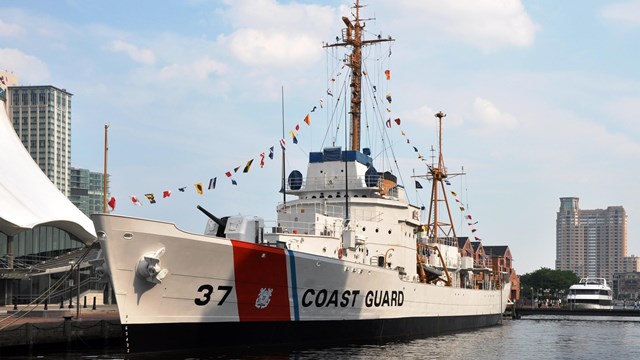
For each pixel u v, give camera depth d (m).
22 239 63.94
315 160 50.12
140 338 32.00
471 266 65.06
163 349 32.78
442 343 45.91
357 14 52.41
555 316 105.19
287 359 34.00
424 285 50.31
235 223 37.78
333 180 49.00
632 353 44.66
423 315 50.53
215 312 34.34
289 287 37.16
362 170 49.72
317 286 38.62
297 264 37.06
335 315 40.44
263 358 33.88
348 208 47.28
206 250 32.91
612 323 83.75
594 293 121.69
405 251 50.69
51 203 66.44
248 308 35.56
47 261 63.12
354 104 51.81
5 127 72.44
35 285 60.50
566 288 163.38
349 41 51.94
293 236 40.69
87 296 58.97
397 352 39.09
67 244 69.06
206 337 34.19
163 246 31.75
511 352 43.09
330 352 37.53
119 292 31.38
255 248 34.84
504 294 75.69
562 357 41.59
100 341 39.31
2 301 55.91
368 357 36.12
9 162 67.56
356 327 42.16
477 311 64.06
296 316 37.91
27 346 35.19
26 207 62.91
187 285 33.03
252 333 35.97
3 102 74.06
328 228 43.75
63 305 51.31
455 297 57.22
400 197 51.53
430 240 62.94
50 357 34.25
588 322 86.12
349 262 40.25
